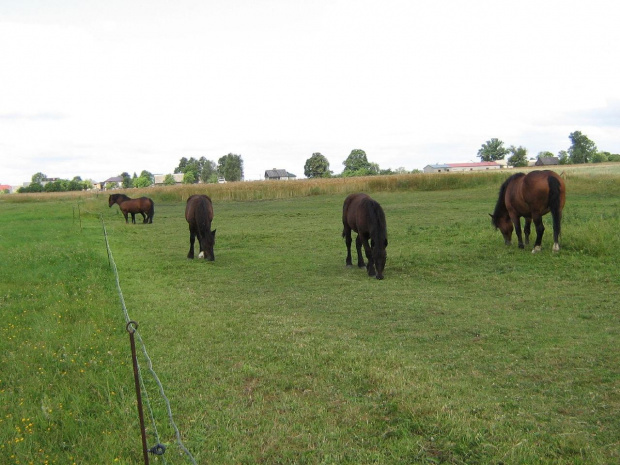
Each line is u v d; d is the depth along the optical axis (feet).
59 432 14.03
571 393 15.55
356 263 39.14
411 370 17.39
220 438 13.46
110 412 15.12
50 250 46.34
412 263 36.58
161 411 15.05
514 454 12.01
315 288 31.24
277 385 16.81
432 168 414.41
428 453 12.39
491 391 15.90
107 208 110.32
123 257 44.55
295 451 12.76
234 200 119.14
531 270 32.58
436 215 69.51
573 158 373.40
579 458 11.88
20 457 12.48
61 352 19.86
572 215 55.93
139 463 12.32
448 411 14.25
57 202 144.56
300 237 53.57
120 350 20.24
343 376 17.12
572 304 25.31
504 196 39.60
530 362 18.15
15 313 26.25
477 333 21.59
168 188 139.23
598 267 31.94
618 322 22.31
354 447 12.83
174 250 48.98
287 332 22.25
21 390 16.61
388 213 74.13
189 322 24.21
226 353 19.90
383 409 14.73
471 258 36.83
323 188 122.42
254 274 36.24
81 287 31.50
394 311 25.41
